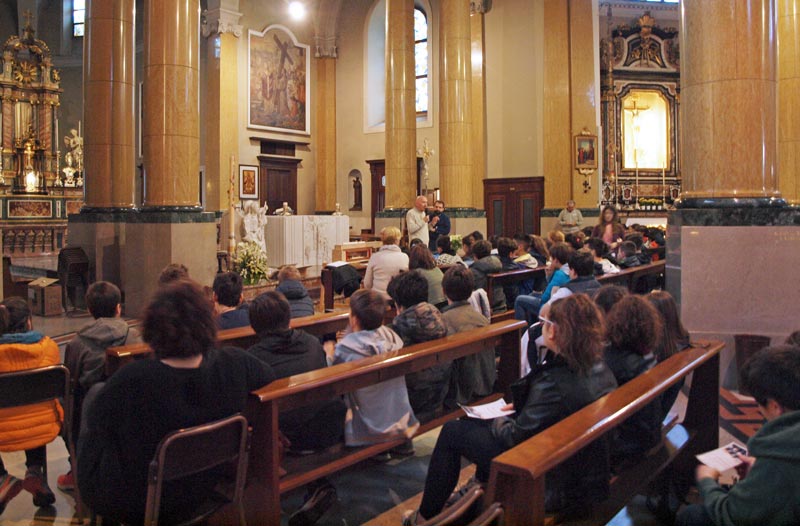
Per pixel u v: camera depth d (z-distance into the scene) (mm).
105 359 3574
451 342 3834
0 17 23797
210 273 8531
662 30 22516
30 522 3438
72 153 20531
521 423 2705
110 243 9508
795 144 7375
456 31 13445
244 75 19109
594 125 15930
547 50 15953
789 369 2188
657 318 3143
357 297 3684
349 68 21109
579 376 2666
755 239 4742
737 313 4773
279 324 3469
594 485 2533
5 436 3295
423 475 3986
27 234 18453
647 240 11531
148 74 8234
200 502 2572
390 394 3615
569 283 5371
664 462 3090
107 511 2426
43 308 9031
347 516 3453
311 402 3045
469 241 8820
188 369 2436
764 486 2100
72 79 24219
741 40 4785
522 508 2080
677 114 22484
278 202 20344
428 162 19031
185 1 8234
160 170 8234
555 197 15906
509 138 16812
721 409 4328
